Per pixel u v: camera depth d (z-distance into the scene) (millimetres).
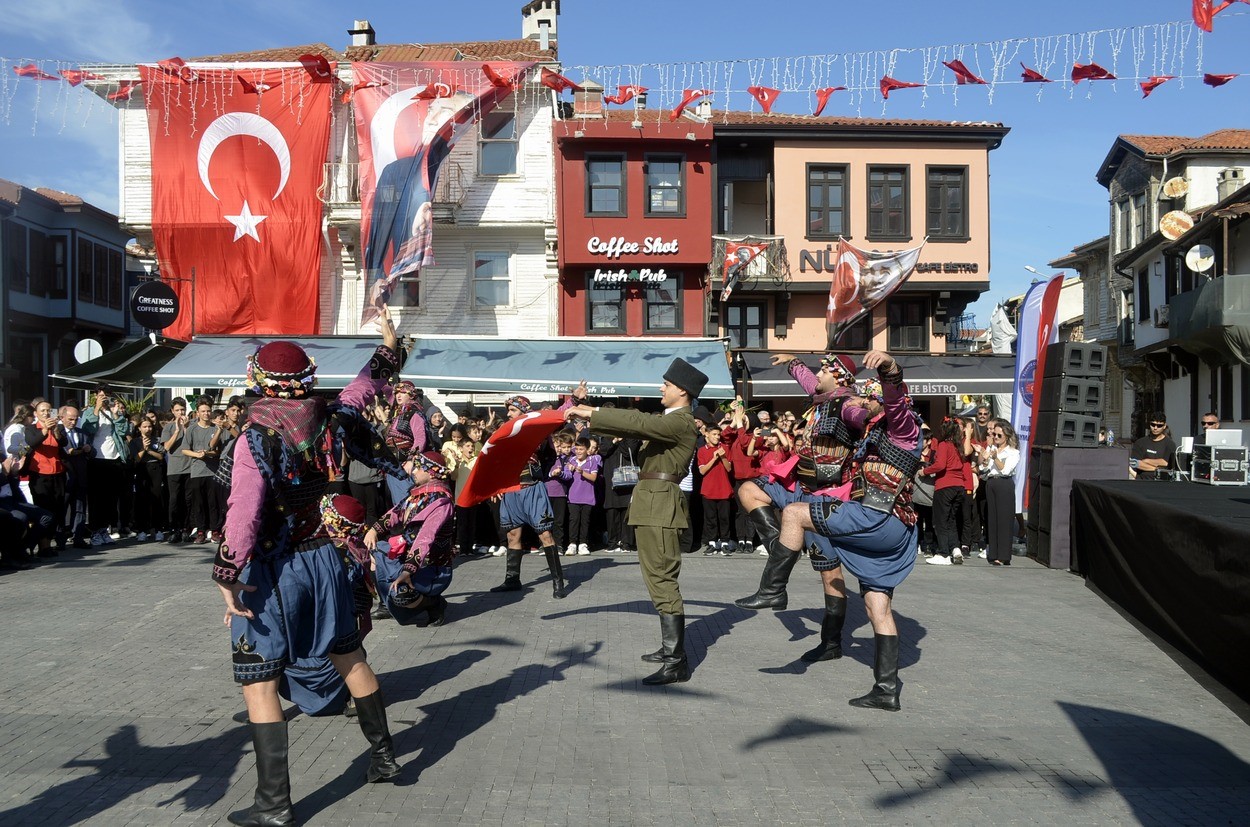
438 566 8328
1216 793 4703
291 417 4352
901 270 24891
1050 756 5219
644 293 25891
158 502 14461
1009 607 9555
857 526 5992
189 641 7824
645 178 25500
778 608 7121
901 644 7883
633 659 7281
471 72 23828
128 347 20859
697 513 14703
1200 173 31750
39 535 12125
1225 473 11203
